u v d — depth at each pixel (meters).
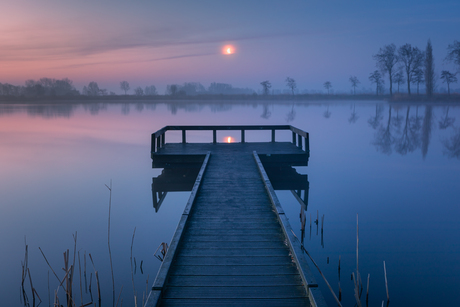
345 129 21.70
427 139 17.03
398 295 3.82
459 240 5.29
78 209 7.25
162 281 3.09
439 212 6.66
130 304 3.81
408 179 9.58
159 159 9.85
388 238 5.42
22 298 3.92
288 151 10.30
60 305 3.73
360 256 4.80
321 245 5.20
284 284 3.22
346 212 6.81
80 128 23.00
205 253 3.88
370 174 10.30
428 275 4.25
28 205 7.50
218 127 12.02
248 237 4.34
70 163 12.01
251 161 9.09
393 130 20.73
